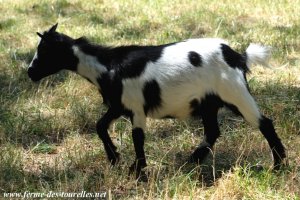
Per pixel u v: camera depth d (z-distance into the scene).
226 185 5.53
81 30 10.73
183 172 6.01
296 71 8.85
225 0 12.39
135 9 11.96
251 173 5.75
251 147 6.48
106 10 11.97
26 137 7.08
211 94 5.76
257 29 10.64
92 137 7.10
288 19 11.23
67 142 6.94
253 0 12.28
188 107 5.80
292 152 6.40
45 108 7.85
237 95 5.73
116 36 10.44
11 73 8.95
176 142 6.73
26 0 12.48
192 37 10.30
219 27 10.66
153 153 6.47
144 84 5.62
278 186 5.66
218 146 6.61
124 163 6.18
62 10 11.96
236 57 5.81
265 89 8.13
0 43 10.14
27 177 5.97
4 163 6.19
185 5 12.16
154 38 10.30
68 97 8.08
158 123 7.25
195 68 5.67
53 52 5.85
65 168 6.18
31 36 10.55
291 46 9.84
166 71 5.64
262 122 5.80
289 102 7.71
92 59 5.78
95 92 8.20
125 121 7.23
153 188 5.59
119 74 5.67
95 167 6.24
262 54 5.94
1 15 11.60
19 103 7.91
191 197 5.39
